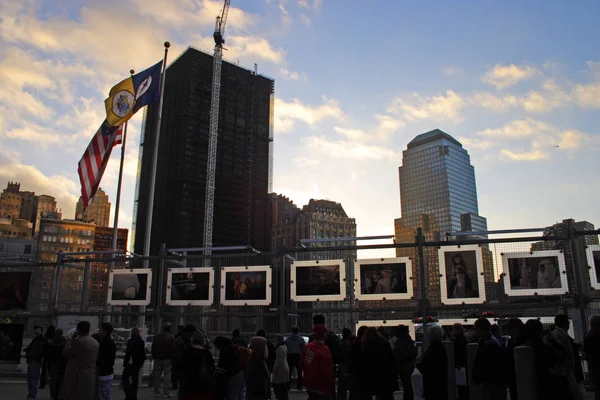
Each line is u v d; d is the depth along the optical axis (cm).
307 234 17800
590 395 1413
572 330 1545
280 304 1805
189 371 973
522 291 1625
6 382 1883
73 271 2192
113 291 2066
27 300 2127
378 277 1756
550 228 1662
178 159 16600
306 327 1798
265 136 19175
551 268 1617
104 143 2720
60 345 1449
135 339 1399
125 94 2812
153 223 16400
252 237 17775
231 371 1102
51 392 1457
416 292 1791
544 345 863
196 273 1975
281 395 1222
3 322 2053
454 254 1695
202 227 16388
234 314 1834
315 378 963
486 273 1678
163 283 2008
